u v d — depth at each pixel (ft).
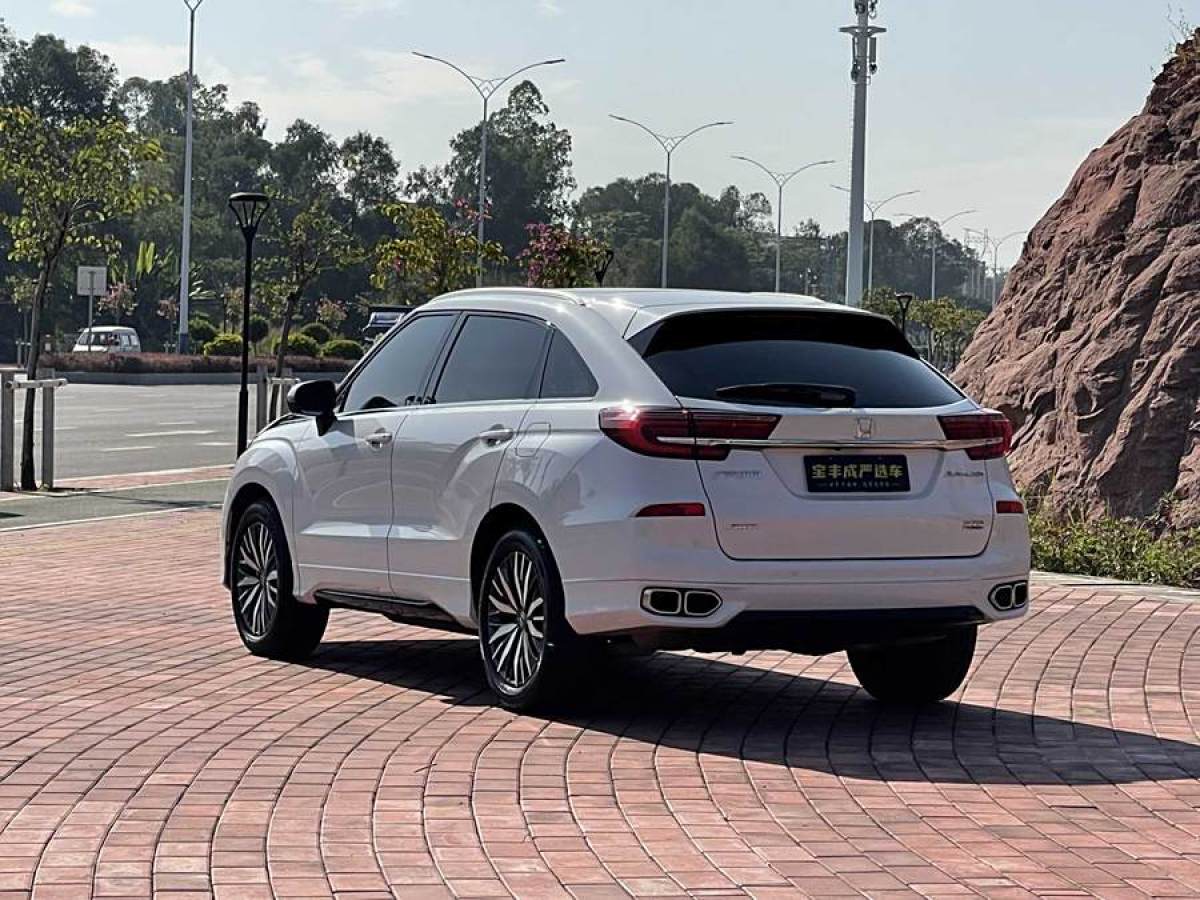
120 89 528.63
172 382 221.25
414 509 32.63
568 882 20.57
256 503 36.76
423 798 24.38
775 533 27.91
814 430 28.14
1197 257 58.34
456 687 33.01
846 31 142.31
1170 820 23.67
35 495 73.56
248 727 28.99
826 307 30.09
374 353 35.37
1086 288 62.69
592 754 27.27
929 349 309.22
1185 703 31.76
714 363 28.78
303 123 481.87
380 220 469.98
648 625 27.78
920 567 28.58
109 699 31.35
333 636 39.40
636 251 524.93
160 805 23.88
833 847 22.18
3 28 415.23
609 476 28.22
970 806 24.34
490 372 31.91
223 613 42.24
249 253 87.92
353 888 20.26
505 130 535.60
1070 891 20.42
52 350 277.44
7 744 27.55
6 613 41.73
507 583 30.40
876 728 29.55
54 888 20.12
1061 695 32.53
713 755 27.35
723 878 20.80
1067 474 58.03
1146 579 50.44
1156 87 65.77
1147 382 57.00
